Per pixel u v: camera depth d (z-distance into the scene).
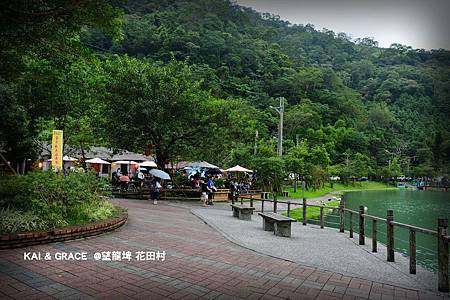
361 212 9.47
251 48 93.56
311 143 65.25
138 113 20.59
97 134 21.84
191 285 5.27
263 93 79.94
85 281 5.20
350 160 67.06
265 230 11.04
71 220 8.45
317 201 27.95
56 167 13.90
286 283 5.56
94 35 53.78
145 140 22.89
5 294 4.55
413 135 75.00
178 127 21.12
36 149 17.78
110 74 21.12
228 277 5.75
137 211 13.99
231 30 97.19
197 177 24.38
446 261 5.50
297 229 12.02
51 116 15.95
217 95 65.31
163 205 17.61
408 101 88.25
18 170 17.58
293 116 69.50
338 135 73.69
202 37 85.12
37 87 11.30
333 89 98.81
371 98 104.44
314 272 6.26
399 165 72.44
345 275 6.14
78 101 16.72
